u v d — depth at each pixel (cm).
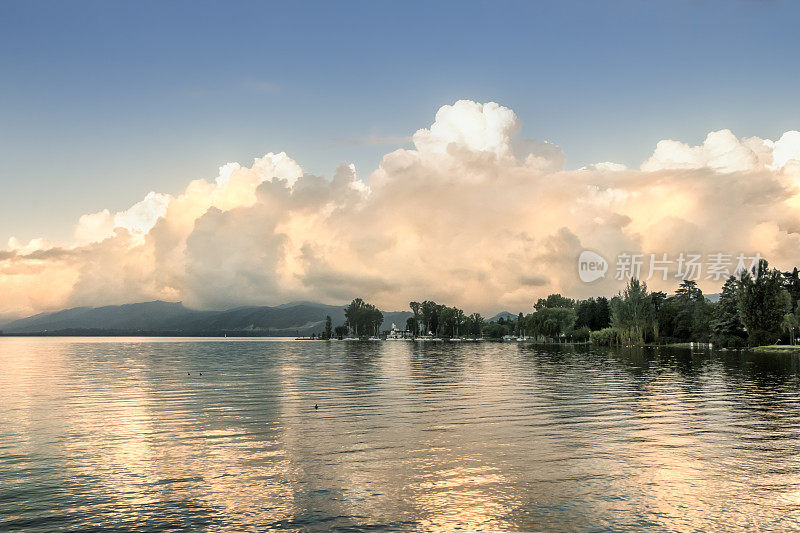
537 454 2844
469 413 4247
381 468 2602
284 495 2227
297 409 4594
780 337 16025
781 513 1986
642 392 5609
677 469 2544
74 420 4112
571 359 12575
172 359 14900
